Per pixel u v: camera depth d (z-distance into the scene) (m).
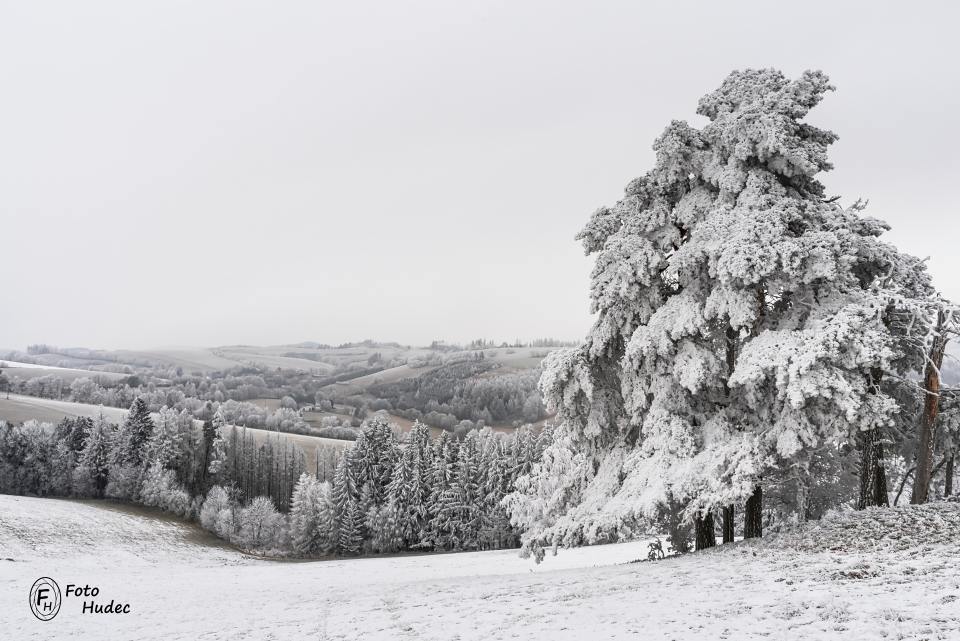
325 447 129.38
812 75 19.75
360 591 25.78
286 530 83.38
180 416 104.25
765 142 18.38
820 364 16.19
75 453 91.94
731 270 16.91
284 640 15.56
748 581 13.48
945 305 16.94
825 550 15.03
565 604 14.54
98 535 66.00
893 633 8.62
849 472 22.11
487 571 43.84
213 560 66.00
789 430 16.98
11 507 68.94
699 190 21.02
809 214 18.59
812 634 9.18
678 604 12.54
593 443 21.94
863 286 19.58
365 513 81.25
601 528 17.88
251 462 110.06
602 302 20.44
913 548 13.48
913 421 20.31
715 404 19.86
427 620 15.16
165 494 85.19
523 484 23.25
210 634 18.28
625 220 21.48
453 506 78.81
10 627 24.97
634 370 20.39
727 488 16.52
